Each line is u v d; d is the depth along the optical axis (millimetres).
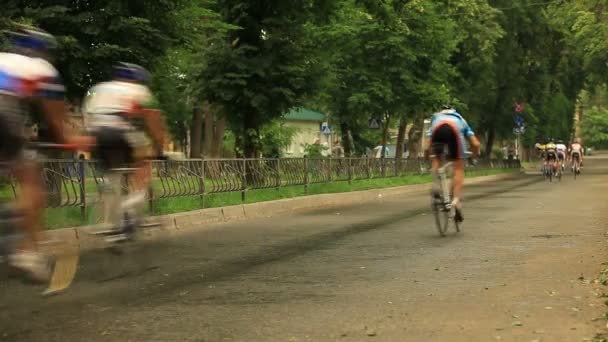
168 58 14828
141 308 6605
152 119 8016
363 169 25297
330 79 20859
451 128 11906
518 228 12766
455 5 30297
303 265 9078
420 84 28984
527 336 5434
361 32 26969
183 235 12445
